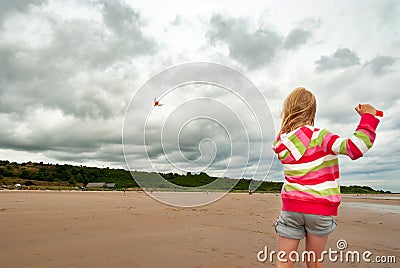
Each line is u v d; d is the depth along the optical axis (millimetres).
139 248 3883
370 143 1745
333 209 1938
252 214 8539
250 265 3338
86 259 3301
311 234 2010
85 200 11961
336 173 1971
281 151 2090
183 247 4043
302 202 1945
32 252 3510
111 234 4730
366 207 12914
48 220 5828
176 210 8531
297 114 2117
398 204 15672
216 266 3242
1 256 3322
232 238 4805
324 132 1954
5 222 5426
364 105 1863
